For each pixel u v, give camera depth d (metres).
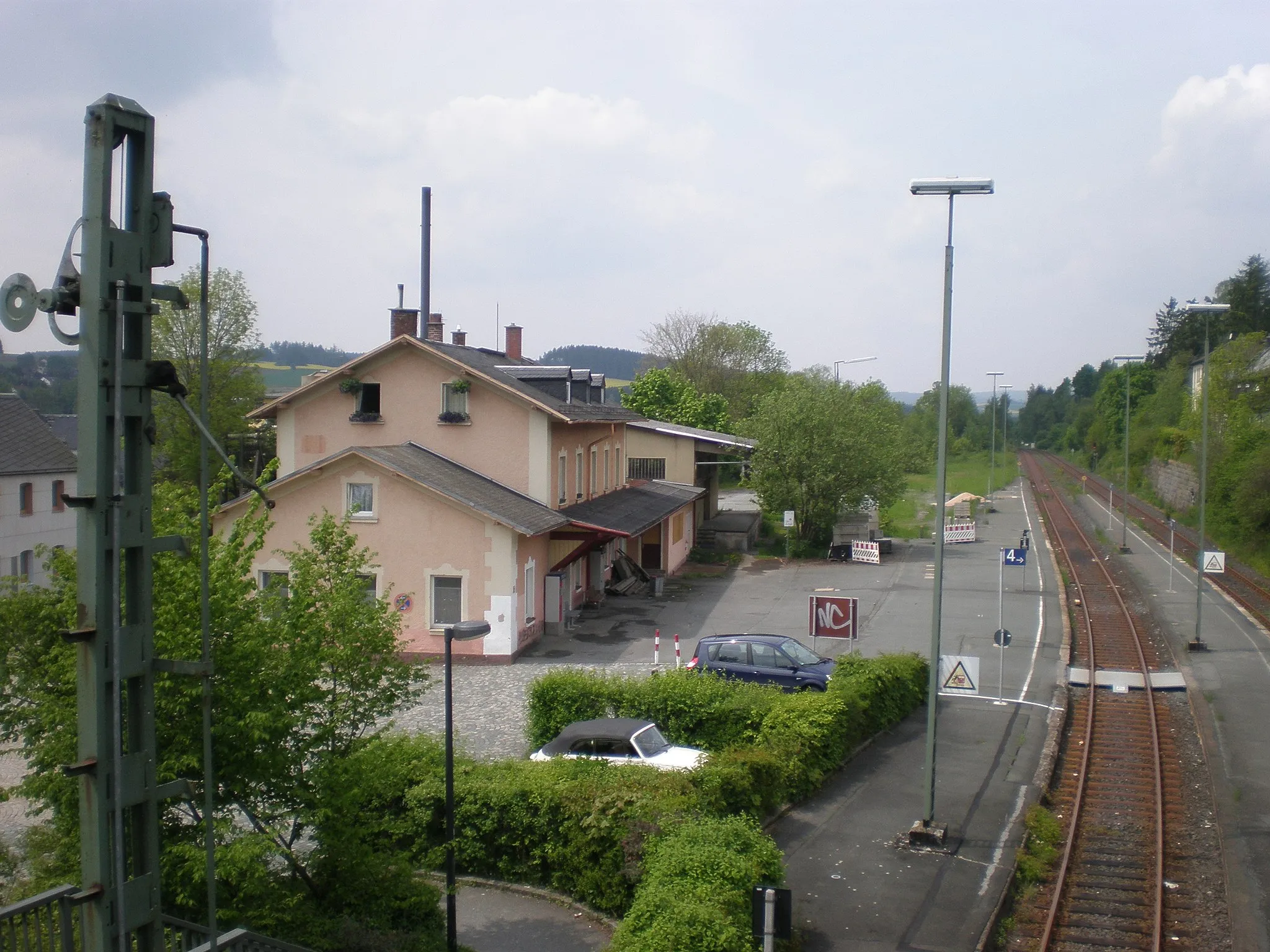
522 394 29.56
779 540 51.06
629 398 79.88
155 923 5.89
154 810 5.94
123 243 5.63
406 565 25.55
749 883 10.05
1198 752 18.91
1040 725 20.41
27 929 7.46
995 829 14.64
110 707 5.65
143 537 5.82
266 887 9.59
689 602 34.38
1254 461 44.62
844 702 17.33
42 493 38.19
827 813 15.19
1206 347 28.55
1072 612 33.31
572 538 29.33
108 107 5.54
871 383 77.75
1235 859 13.70
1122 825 15.18
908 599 35.53
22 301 5.67
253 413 31.19
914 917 11.75
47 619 9.48
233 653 9.26
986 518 62.66
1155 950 10.97
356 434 30.73
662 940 9.08
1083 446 135.12
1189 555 47.34
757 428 48.09
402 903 10.72
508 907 12.12
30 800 9.13
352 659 10.57
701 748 16.28
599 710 17.23
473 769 13.73
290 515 25.80
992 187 13.45
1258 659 26.42
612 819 12.04
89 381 5.51
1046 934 11.37
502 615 25.25
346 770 9.98
